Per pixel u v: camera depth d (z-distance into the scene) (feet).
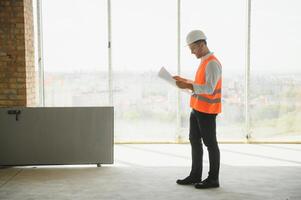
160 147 17.08
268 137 17.85
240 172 12.76
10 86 15.48
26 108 13.33
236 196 10.31
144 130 17.90
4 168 13.55
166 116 17.89
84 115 13.46
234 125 17.88
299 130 17.79
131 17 17.29
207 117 10.64
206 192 10.68
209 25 17.26
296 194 10.49
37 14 17.03
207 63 10.47
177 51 17.40
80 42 17.38
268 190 10.84
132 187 11.23
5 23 15.20
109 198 10.26
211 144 10.80
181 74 17.56
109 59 17.46
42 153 13.47
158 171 13.04
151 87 17.69
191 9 17.19
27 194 10.64
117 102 17.79
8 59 15.35
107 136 13.57
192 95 11.14
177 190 10.90
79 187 11.27
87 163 13.58
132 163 14.20
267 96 17.67
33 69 16.56
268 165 13.71
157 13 17.24
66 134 13.47
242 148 16.65
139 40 17.42
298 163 13.98
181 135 17.87
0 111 13.29
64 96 17.69
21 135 13.39
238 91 17.70
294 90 17.62
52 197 10.37
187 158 14.97
